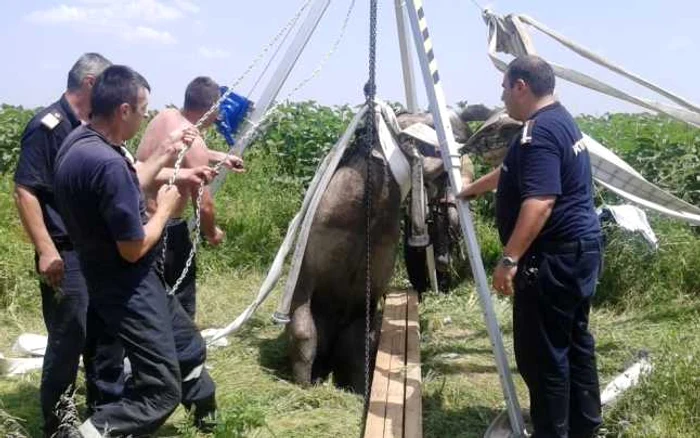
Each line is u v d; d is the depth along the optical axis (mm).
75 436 3928
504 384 4410
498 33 5695
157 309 3947
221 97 5336
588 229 3986
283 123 10523
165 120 5145
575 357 4180
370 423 4367
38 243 4219
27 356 6039
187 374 4469
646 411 4402
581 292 3969
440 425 4871
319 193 5559
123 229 3705
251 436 4562
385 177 5500
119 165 3721
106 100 3826
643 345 6238
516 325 4082
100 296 3916
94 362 4426
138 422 3912
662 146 9195
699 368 4438
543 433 4078
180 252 5258
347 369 5727
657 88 5574
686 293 7488
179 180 4711
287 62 5902
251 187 9609
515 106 4098
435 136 5535
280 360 6008
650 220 7949
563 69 5602
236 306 7527
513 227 4105
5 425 4504
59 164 3842
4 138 10742
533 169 3861
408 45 7008
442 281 7641
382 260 5621
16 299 7090
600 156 5098
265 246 8836
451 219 7031
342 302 5738
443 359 6062
